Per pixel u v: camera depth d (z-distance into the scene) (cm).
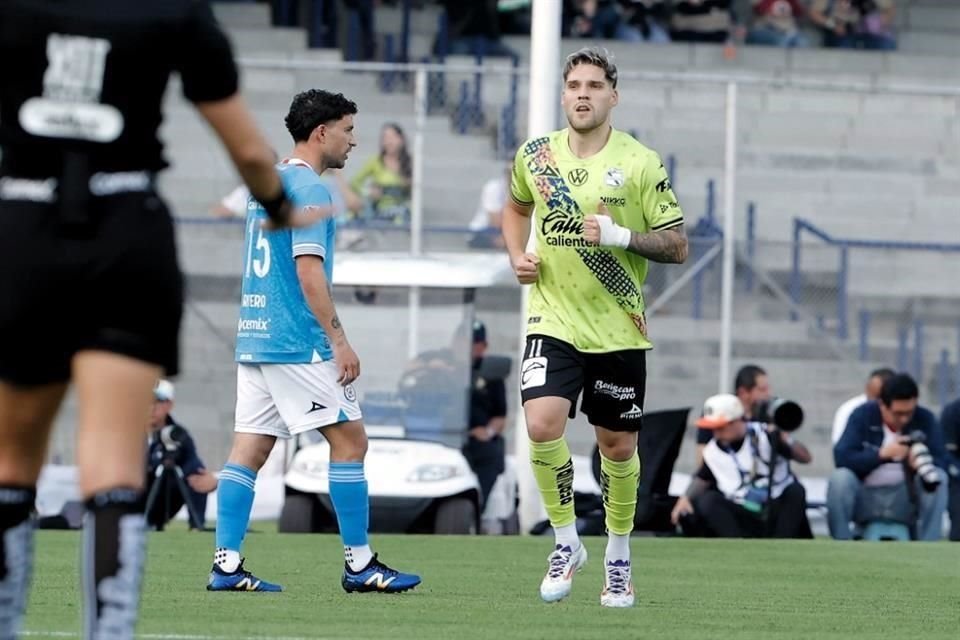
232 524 2911
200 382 6981
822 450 7162
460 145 7600
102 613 1484
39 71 1487
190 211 7462
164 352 1515
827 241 7388
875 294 7612
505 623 2505
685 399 7100
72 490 5619
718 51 8838
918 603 3016
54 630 2316
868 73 8919
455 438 5147
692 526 4875
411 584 2933
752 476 4875
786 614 2780
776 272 7431
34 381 1514
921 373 7281
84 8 1496
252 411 2938
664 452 4931
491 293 7044
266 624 2422
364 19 8488
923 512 5109
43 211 1477
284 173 2866
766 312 7281
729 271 6400
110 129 1491
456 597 2888
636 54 8775
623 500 2781
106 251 1476
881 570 3691
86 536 1501
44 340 1490
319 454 4738
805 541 4428
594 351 2705
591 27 8825
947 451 5259
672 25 8956
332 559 3606
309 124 2903
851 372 7275
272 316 2897
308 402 2884
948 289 7662
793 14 9156
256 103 7712
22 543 1586
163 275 1499
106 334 1491
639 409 2745
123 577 1490
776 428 4891
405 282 5288
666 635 2409
